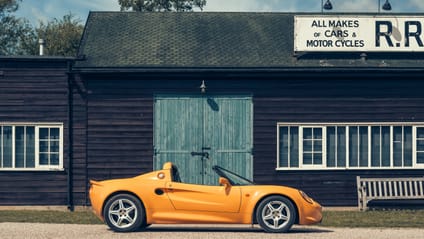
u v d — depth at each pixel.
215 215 15.49
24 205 22.52
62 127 22.61
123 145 22.66
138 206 15.40
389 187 22.70
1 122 22.48
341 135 23.00
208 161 22.69
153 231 15.54
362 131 23.03
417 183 22.88
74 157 22.66
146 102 22.69
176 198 15.52
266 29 25.39
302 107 22.88
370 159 22.98
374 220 19.19
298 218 15.38
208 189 15.58
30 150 22.61
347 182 22.92
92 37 24.36
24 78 22.58
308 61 23.17
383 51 23.22
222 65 22.66
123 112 22.67
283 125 22.81
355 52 23.50
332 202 22.86
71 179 22.59
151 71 22.38
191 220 15.49
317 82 22.92
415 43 23.25
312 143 22.92
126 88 22.67
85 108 22.66
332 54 23.61
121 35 24.58
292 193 15.43
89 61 22.72
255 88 22.78
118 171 22.64
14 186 22.55
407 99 23.08
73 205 22.56
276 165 22.77
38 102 22.59
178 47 23.88
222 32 25.06
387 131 23.08
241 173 22.75
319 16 23.16
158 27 25.28
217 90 22.72
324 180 22.88
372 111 23.00
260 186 15.65
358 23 23.22
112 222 15.32
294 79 22.86
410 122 23.06
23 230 15.37
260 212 15.30
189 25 25.48
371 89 23.03
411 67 22.67
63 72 22.67
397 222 18.67
